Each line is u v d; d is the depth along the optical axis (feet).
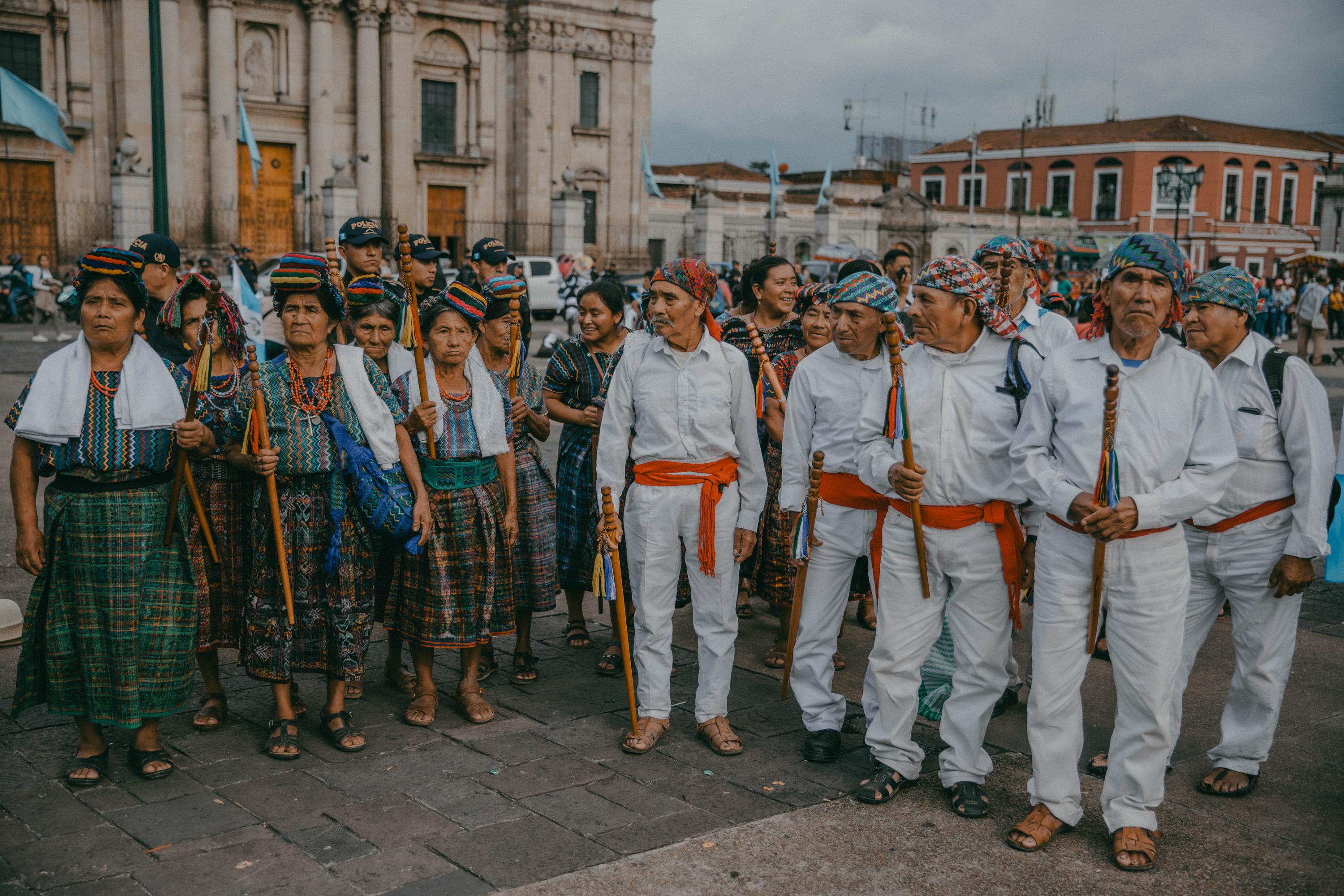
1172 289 12.12
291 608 14.80
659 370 15.43
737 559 15.75
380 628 20.77
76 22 99.40
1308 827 13.46
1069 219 180.14
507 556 16.96
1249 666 14.14
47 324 83.97
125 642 13.74
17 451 13.71
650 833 12.96
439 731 15.99
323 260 14.87
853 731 16.44
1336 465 13.83
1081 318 88.28
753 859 12.46
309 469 14.80
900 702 14.03
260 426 14.42
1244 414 13.91
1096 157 184.14
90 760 14.20
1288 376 13.69
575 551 19.44
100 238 102.17
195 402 13.96
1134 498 12.10
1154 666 12.46
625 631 15.58
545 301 105.29
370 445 15.08
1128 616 12.51
